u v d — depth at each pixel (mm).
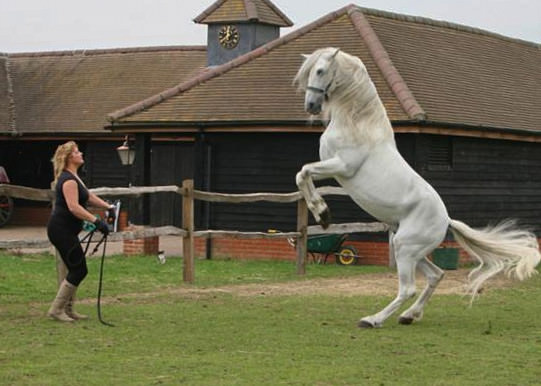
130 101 30172
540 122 22531
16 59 33812
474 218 21016
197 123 20672
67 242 10805
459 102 20812
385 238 19672
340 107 10922
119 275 16438
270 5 28750
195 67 31312
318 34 22234
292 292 14438
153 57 32281
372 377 8531
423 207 11000
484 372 8844
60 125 29625
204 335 10320
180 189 15406
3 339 9859
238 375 8445
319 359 9227
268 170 20875
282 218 20781
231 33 28344
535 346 10148
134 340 9953
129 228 21703
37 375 8266
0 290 13867
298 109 20219
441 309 12852
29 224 31750
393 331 10891
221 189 21312
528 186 22875
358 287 15281
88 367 8609
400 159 11125
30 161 31750
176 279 16016
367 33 21609
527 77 25078
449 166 20328
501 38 26625
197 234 15672
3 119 30203
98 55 33188
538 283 16359
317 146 20406
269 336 10352
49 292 13852
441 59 22656
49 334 10180
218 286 15062
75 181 10742
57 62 33344
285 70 21531
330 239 19531
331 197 20250
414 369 8891
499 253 11195
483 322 11750
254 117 20266
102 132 28734
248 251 21188
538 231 23266
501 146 21891
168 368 8648
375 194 11000
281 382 8234
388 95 19562
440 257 18875
